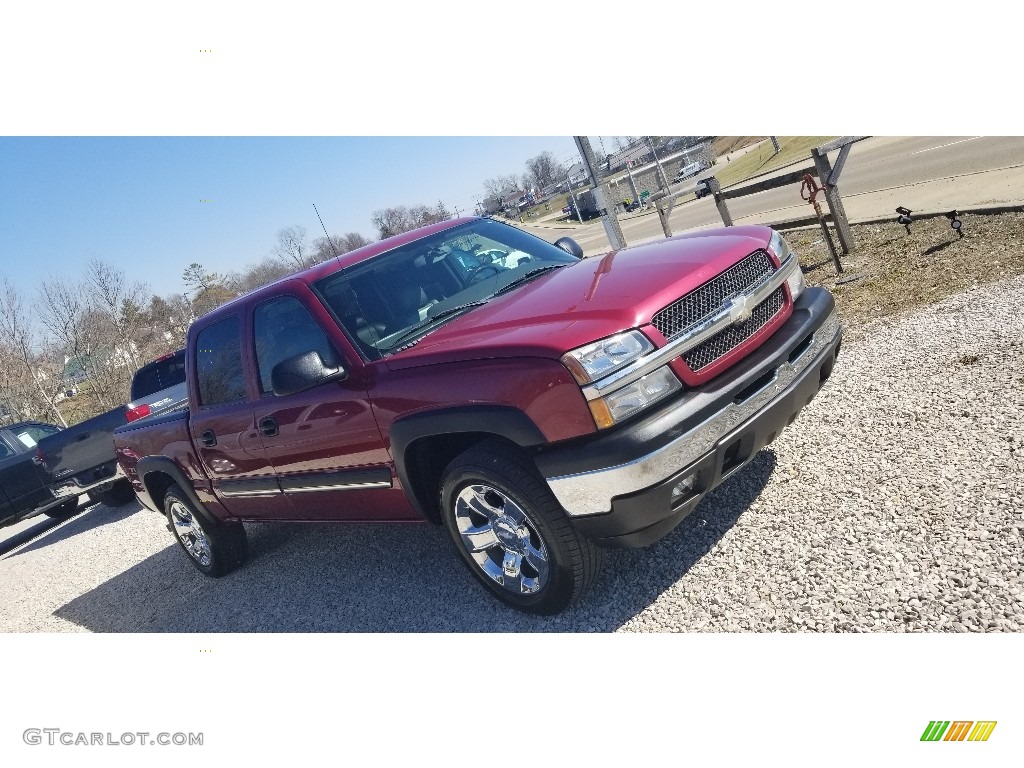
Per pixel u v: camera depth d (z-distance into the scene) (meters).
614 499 2.60
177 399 8.16
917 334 4.81
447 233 4.09
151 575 6.09
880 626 2.48
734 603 2.82
